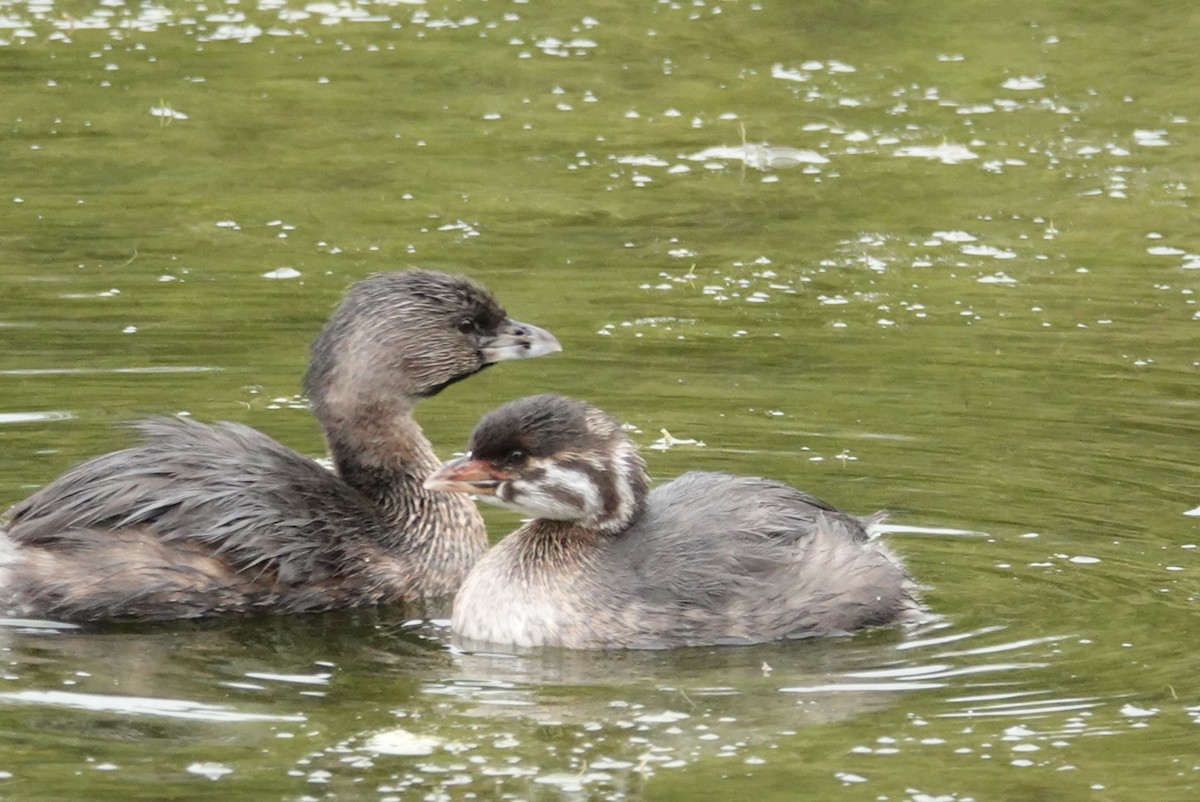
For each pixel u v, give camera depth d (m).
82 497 12.51
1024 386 16.22
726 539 12.27
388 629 12.40
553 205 21.02
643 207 21.02
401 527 13.36
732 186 21.66
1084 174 21.97
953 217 20.73
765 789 9.49
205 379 16.11
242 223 20.31
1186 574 12.59
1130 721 10.34
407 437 13.59
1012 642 11.58
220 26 27.02
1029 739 10.10
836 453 14.73
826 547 12.28
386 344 13.59
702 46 26.25
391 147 22.81
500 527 14.38
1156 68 25.14
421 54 25.97
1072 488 14.07
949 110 23.94
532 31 26.88
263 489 12.77
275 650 11.84
